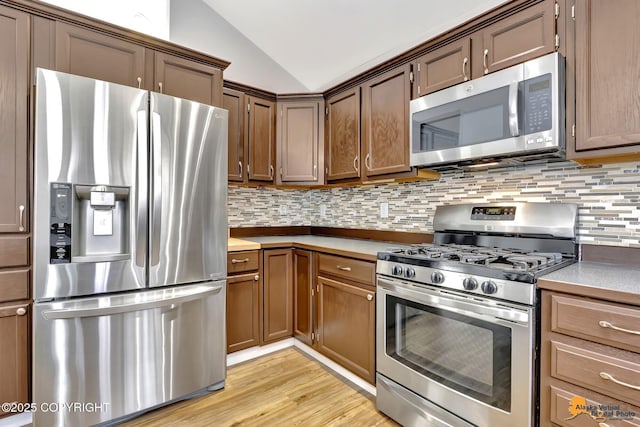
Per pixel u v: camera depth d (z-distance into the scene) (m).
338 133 2.59
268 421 1.70
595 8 1.31
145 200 1.68
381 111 2.22
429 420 1.53
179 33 2.52
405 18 2.23
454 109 1.72
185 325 1.83
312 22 2.52
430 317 1.55
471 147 1.64
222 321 1.99
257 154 2.68
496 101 1.54
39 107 1.43
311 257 2.37
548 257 1.48
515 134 1.45
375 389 1.91
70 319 1.51
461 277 1.39
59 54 1.60
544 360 1.19
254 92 2.65
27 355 1.54
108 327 1.60
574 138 1.37
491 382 1.32
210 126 1.92
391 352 1.73
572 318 1.11
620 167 1.47
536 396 1.21
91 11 1.88
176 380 1.81
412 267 1.60
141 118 1.67
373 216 2.66
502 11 1.57
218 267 1.96
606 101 1.29
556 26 1.41
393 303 1.72
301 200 3.26
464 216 1.96
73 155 1.50
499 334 1.29
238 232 2.88
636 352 0.99
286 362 2.33
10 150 1.50
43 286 1.45
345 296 2.07
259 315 2.39
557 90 1.36
